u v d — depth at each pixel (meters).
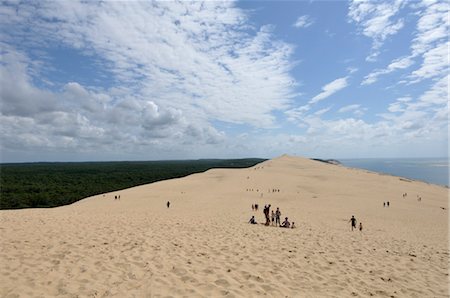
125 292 6.43
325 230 18.84
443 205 50.78
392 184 75.75
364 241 13.83
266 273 8.05
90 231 11.98
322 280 7.91
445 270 9.44
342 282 7.85
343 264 9.41
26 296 6.10
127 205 40.00
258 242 11.69
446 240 18.31
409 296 7.30
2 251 8.70
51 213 20.50
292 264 9.01
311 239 13.29
